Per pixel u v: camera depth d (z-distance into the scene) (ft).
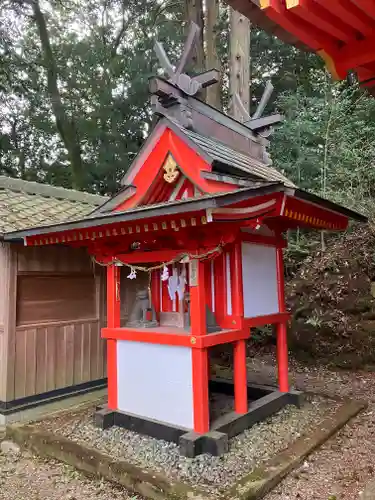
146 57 37.11
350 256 23.38
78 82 37.45
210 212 8.25
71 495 9.02
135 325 12.39
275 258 13.76
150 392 11.42
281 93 32.73
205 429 10.12
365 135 26.66
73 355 15.53
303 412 12.78
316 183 27.43
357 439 11.27
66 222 10.77
